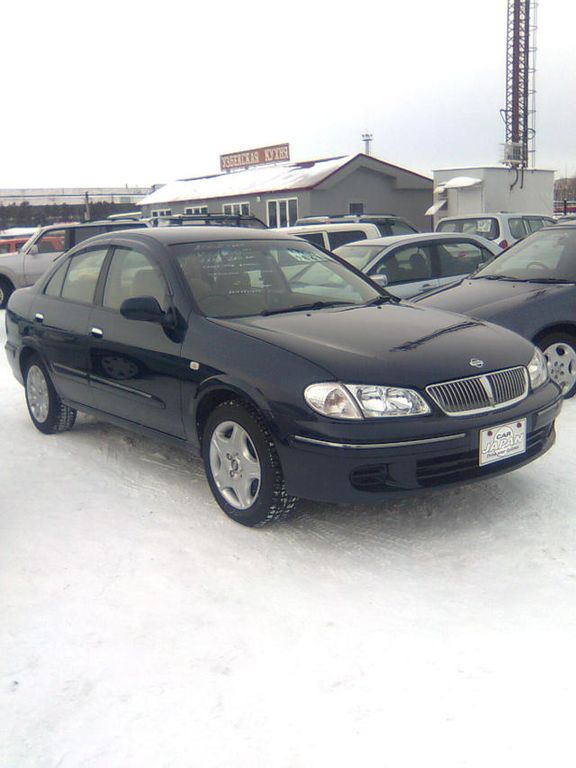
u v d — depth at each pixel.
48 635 3.06
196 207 31.33
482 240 9.58
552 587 3.30
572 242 6.83
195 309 4.34
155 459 5.19
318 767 2.29
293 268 4.96
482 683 2.66
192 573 3.55
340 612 3.18
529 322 6.06
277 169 30.78
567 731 2.39
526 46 38.12
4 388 7.83
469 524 3.97
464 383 3.75
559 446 5.12
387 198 27.64
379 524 4.02
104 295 5.09
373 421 3.55
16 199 57.25
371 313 4.49
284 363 3.76
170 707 2.59
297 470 3.67
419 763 2.28
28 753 2.39
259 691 2.66
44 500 4.51
